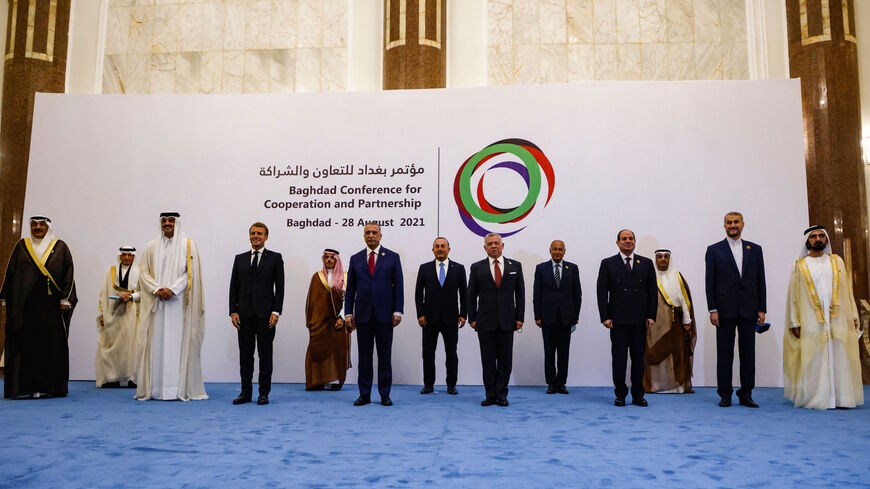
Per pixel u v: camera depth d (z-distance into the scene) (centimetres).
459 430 388
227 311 707
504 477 271
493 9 869
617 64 853
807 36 792
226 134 732
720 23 851
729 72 844
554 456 313
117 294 674
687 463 299
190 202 724
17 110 839
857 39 827
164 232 564
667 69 849
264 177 724
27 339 550
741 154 689
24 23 854
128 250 681
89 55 881
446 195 706
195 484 259
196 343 557
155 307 551
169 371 543
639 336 507
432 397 567
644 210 689
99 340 663
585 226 690
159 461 302
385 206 710
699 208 686
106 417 442
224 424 411
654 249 683
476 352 681
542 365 677
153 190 727
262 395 514
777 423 420
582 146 700
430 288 616
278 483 261
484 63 856
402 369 688
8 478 269
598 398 559
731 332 511
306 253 711
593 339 675
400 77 829
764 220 679
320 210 715
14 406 498
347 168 718
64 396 568
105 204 727
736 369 663
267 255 531
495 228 697
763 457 313
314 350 625
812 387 497
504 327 504
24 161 833
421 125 718
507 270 514
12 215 819
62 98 743
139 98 740
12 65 850
